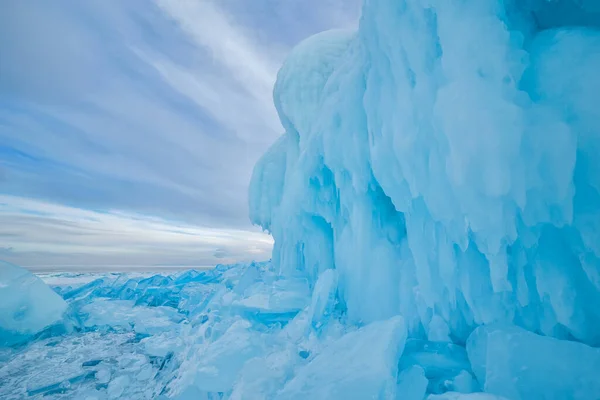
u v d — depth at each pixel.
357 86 3.64
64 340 7.59
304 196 5.15
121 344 7.24
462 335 2.84
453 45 2.25
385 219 3.86
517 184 1.99
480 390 2.10
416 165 2.57
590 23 2.21
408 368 2.38
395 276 3.58
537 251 2.24
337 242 4.87
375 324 2.72
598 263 1.97
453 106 2.13
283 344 3.97
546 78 2.11
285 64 6.72
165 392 4.48
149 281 14.59
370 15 3.04
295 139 7.29
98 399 4.58
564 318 2.10
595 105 1.90
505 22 2.30
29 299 7.72
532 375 1.83
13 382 5.22
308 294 5.54
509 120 1.99
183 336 6.68
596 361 1.75
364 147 3.58
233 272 12.44
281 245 7.89
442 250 2.72
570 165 1.88
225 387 3.36
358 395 1.81
